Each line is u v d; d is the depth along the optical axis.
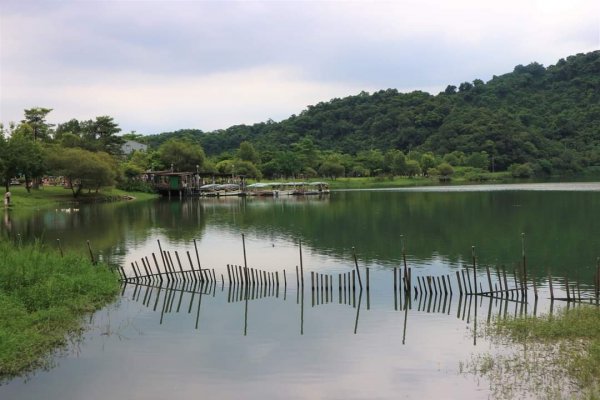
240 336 23.22
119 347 21.73
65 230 60.16
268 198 117.00
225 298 29.97
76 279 28.80
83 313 26.09
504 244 46.75
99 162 100.94
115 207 91.50
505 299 28.42
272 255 43.69
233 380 18.59
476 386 17.55
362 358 20.45
